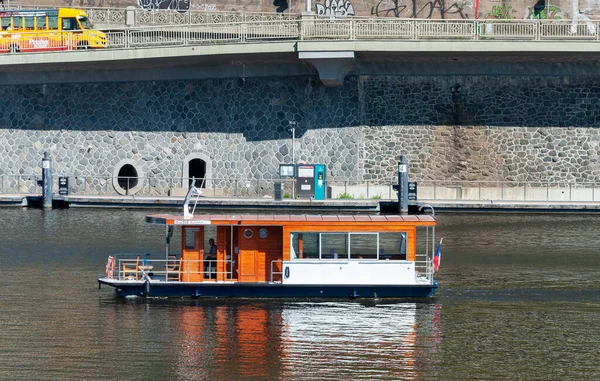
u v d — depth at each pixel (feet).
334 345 244.01
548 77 467.93
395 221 280.72
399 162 431.02
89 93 485.15
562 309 275.59
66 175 485.15
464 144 469.57
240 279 282.36
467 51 442.91
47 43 472.03
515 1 526.57
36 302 277.23
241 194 474.90
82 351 238.48
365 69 469.16
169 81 481.46
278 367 229.45
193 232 282.77
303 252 280.51
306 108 472.03
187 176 479.82
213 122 479.41
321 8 523.29
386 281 280.51
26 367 228.43
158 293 281.33
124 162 482.69
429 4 524.52
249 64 472.85
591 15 524.52
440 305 278.26
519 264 329.11
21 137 488.85
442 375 225.97
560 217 425.69
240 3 526.16
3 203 451.12
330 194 466.29
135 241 360.07
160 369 228.02
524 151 468.75
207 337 248.93
